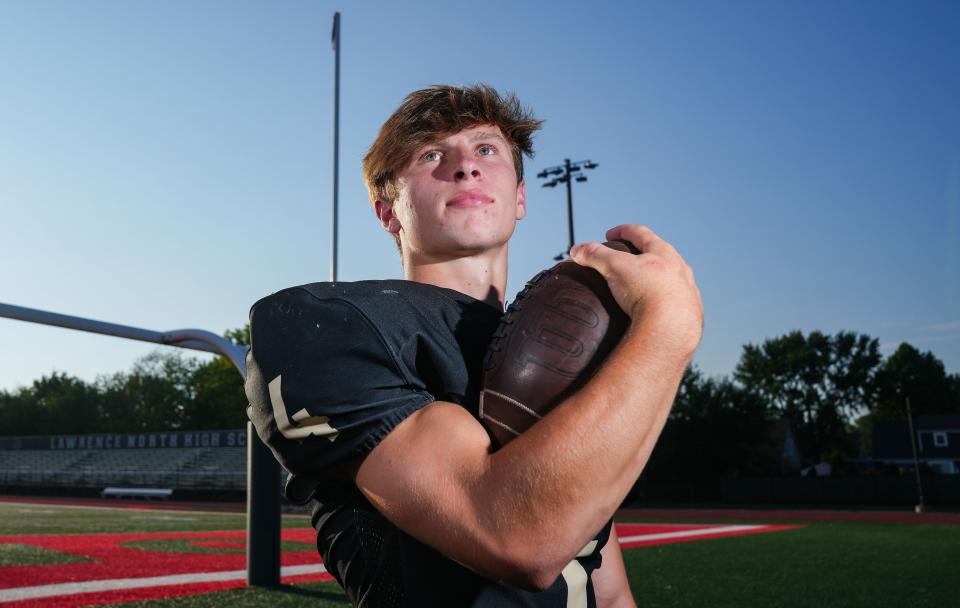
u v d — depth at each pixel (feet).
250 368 3.22
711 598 14.51
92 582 16.35
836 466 110.63
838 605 13.78
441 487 2.56
